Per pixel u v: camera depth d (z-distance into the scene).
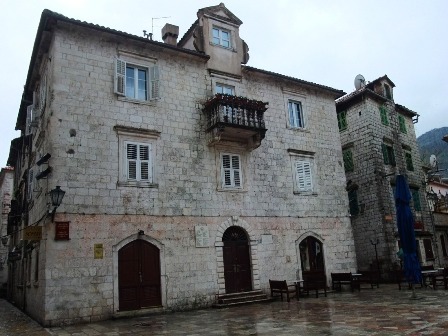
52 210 13.51
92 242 14.18
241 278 17.64
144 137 16.25
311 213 20.53
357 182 26.36
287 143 20.69
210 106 17.75
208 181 17.50
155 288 15.21
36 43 16.22
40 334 11.48
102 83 15.82
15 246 24.09
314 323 11.08
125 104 16.16
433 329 9.17
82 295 13.59
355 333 9.28
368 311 12.69
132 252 15.04
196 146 17.55
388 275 23.72
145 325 12.38
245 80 20.11
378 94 27.70
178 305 15.51
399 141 28.70
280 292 17.02
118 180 15.23
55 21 15.03
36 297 14.83
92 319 13.59
